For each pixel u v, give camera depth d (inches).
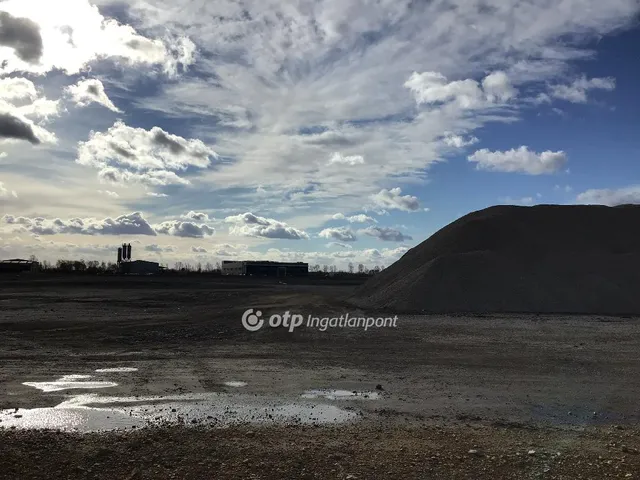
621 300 1194.0
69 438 291.9
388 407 387.2
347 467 250.2
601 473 246.4
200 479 236.7
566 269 1358.3
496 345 701.9
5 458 255.9
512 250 1482.5
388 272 1620.3
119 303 1365.7
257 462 255.3
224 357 619.8
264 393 433.4
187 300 1470.2
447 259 1343.5
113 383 471.8
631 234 1605.6
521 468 251.9
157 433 301.4
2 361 582.9
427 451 273.3
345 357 617.6
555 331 832.3
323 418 353.4
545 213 1717.5
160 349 681.0
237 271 4439.0
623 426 337.4
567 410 380.5
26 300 1433.3
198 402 400.5
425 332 821.9
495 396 425.1
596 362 579.2
